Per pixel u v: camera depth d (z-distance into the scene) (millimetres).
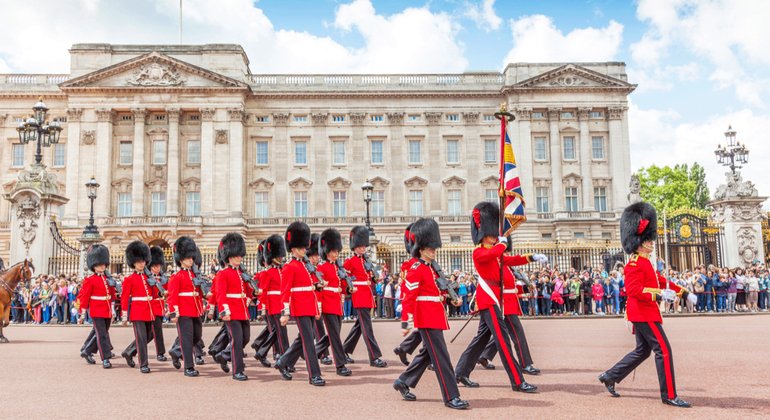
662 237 31422
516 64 57625
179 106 54156
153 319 12859
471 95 57812
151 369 12367
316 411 7945
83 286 12969
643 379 10148
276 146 56656
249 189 55875
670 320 23766
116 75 53969
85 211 52656
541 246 36219
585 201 56000
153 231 51750
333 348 11031
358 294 12500
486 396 8773
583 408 7918
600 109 57375
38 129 27406
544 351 14141
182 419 7617
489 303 9273
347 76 58156
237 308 11125
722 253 30969
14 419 7742
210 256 32156
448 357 8273
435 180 57062
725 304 27719
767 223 34438
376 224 55562
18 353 15219
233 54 55344
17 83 55531
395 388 8664
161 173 54781
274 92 56469
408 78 58688
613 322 23797
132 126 55094
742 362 12008
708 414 7562
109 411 8148
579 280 28516
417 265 8609
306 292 10383
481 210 9805
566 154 57375
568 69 56281
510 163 10633
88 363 13227
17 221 26297
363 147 57156
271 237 12500
